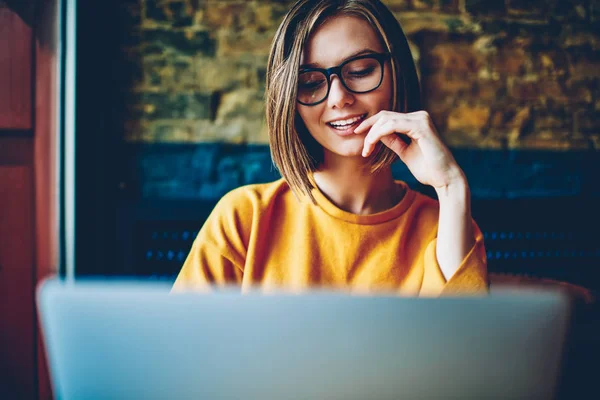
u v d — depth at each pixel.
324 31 0.85
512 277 1.02
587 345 0.58
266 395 0.38
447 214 0.84
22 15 1.54
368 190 0.93
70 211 1.54
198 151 1.58
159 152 1.57
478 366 0.38
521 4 1.68
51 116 1.56
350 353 0.38
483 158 1.67
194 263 0.90
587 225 1.71
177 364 0.38
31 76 1.55
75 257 1.53
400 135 0.92
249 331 0.38
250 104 1.60
